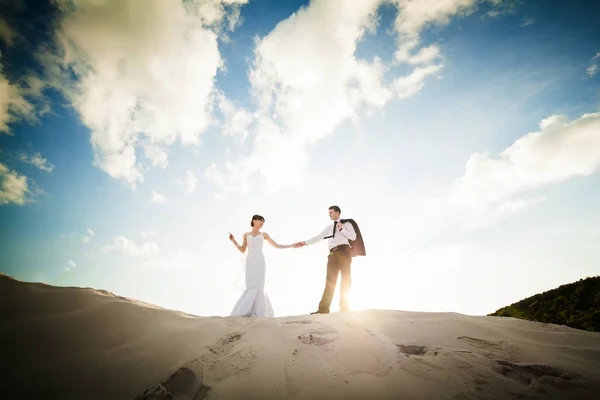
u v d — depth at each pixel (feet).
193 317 8.16
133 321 6.93
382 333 7.11
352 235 15.15
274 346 6.42
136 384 5.12
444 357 6.06
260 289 14.90
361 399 4.94
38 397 4.51
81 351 5.58
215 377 5.48
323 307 14.34
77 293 7.52
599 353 6.48
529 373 5.69
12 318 5.95
